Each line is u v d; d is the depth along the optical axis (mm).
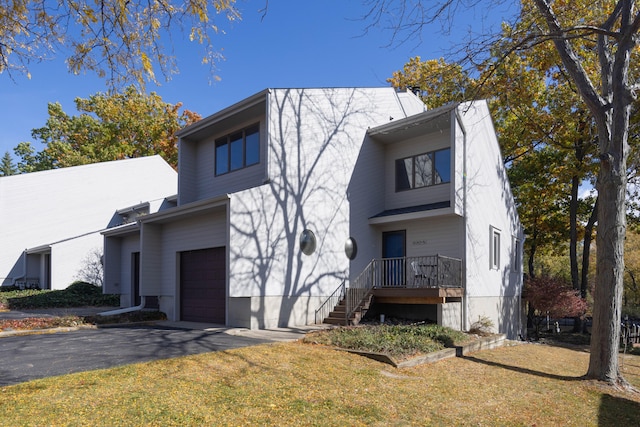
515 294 19016
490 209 16547
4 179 24719
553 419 6344
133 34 7555
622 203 9070
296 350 8766
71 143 40594
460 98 10453
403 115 18234
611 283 9016
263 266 12438
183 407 5180
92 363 7027
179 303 15023
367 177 16062
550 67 19422
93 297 21750
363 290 14047
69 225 26500
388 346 9156
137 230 18125
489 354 11141
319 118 14555
